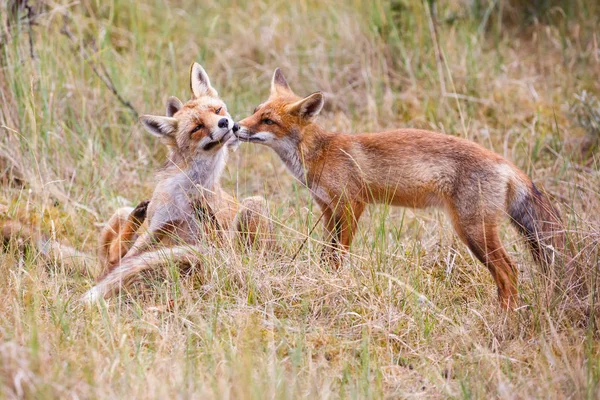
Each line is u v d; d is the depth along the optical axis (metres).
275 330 9.16
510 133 15.05
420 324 9.30
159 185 10.88
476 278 10.54
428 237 11.63
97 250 11.46
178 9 19.03
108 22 17.14
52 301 9.52
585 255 10.01
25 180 12.57
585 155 14.32
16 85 13.37
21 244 10.93
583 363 8.41
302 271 10.14
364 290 9.77
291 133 11.30
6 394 7.08
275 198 13.51
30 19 14.34
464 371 8.41
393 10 16.88
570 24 18.17
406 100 16.11
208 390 7.49
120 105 15.05
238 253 10.30
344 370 8.13
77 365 7.87
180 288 9.78
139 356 8.12
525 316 9.52
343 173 11.03
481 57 17.12
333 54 17.03
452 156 10.42
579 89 16.25
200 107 10.98
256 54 17.78
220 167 11.09
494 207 10.15
